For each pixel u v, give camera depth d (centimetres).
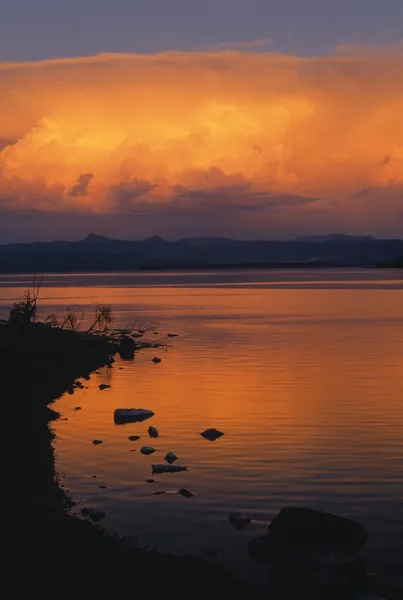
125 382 2262
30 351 2722
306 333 3894
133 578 846
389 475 1248
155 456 1377
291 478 1237
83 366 2559
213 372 2472
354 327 4247
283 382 2241
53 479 1230
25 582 825
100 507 1096
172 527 1019
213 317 5059
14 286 11950
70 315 3822
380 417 1709
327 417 1714
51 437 1523
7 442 1476
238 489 1180
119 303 6769
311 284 11519
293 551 924
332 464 1316
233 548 949
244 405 1869
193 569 878
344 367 2573
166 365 2661
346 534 931
